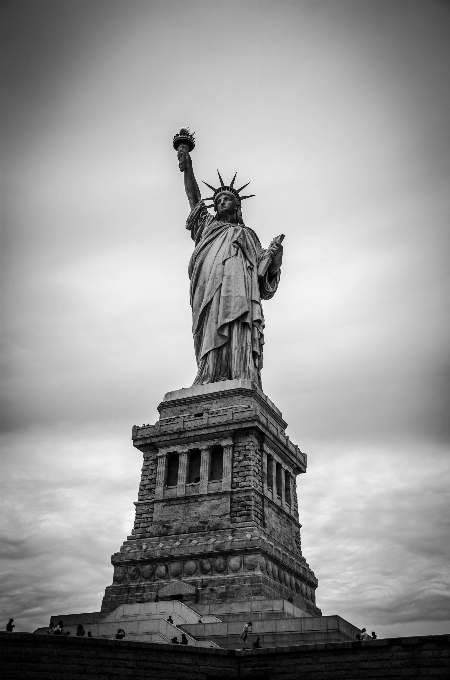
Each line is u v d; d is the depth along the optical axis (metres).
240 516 72.06
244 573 66.56
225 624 55.34
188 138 100.75
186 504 75.12
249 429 76.56
